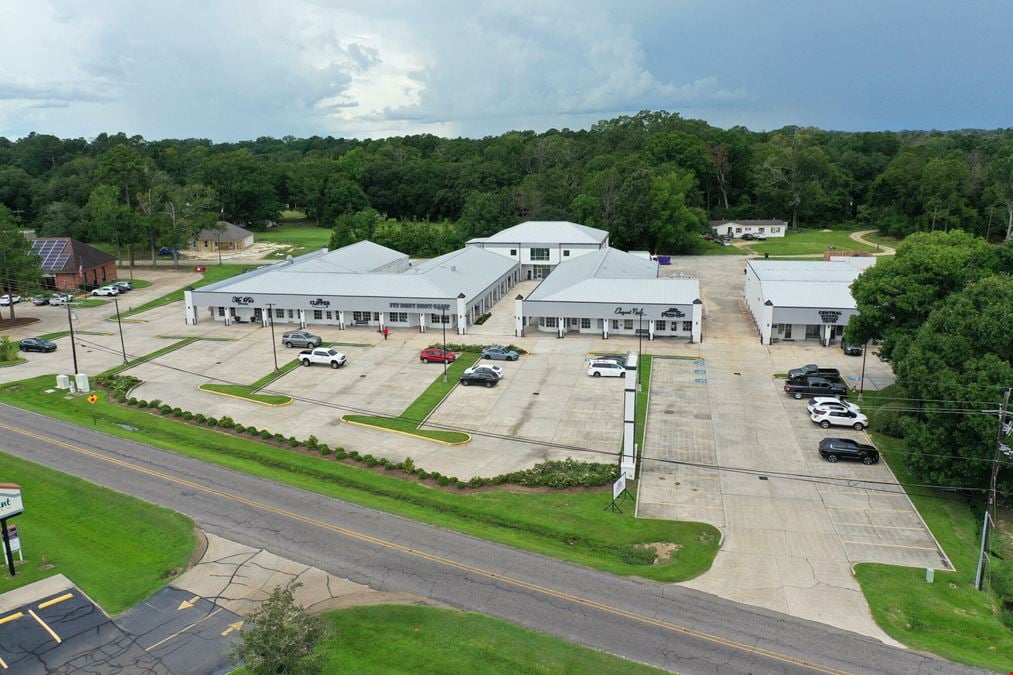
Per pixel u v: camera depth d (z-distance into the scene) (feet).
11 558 121.70
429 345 274.16
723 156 652.07
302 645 87.20
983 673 98.32
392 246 509.35
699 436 185.47
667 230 476.13
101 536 134.21
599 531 137.80
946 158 597.11
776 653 100.89
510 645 100.48
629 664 97.25
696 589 117.80
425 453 176.35
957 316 155.63
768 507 148.66
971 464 145.18
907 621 110.42
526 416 200.34
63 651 101.50
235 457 172.96
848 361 246.47
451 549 128.16
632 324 284.20
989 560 129.08
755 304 299.99
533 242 415.23
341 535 132.67
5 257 316.19
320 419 199.82
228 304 309.01
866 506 149.28
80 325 317.01
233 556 124.98
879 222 581.53
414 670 95.91
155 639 103.86
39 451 173.68
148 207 456.04
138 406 209.67
